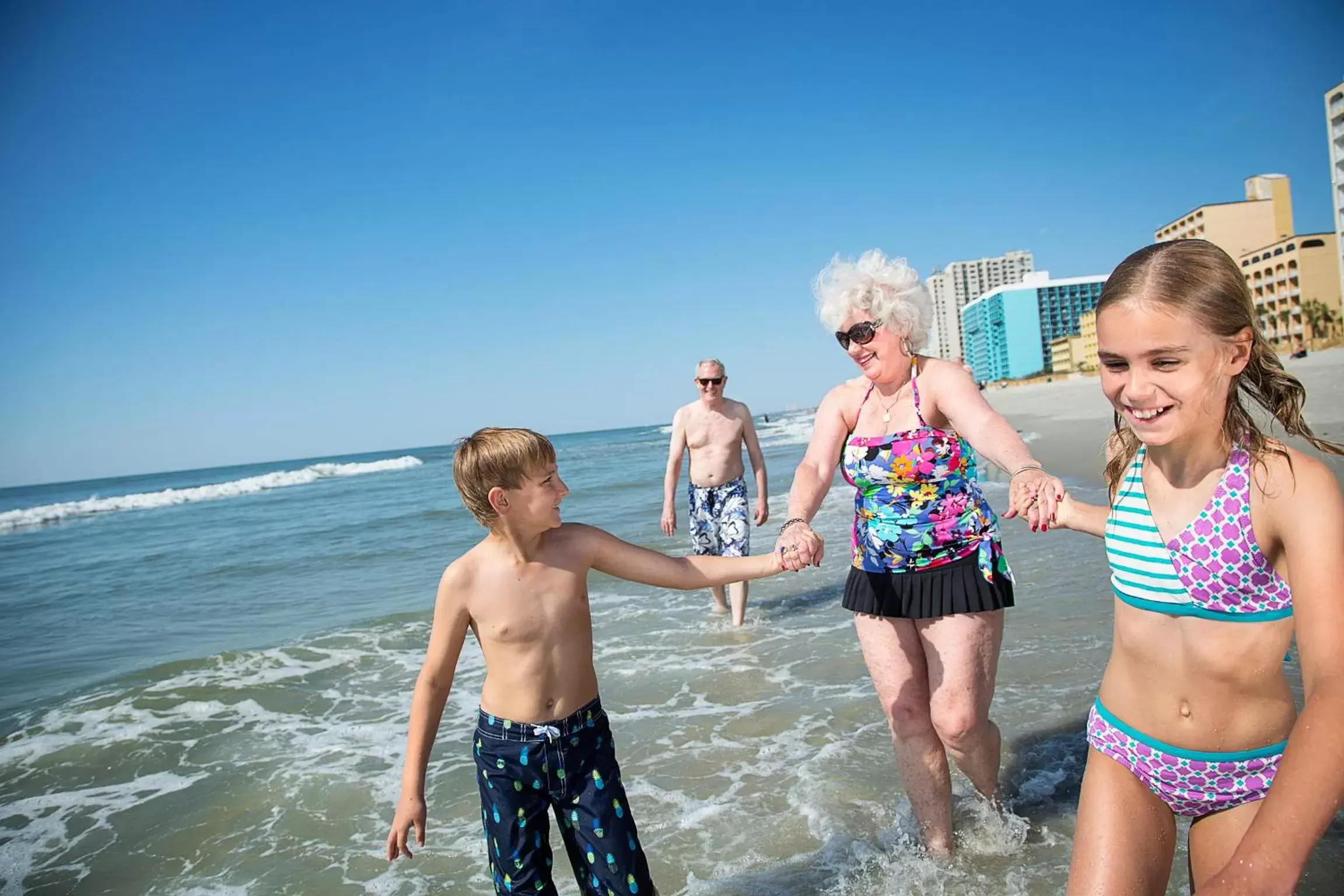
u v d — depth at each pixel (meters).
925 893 2.88
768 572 2.72
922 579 2.96
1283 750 1.73
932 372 2.97
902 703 3.06
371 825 3.95
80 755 5.01
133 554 17.19
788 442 35.53
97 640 8.61
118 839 3.96
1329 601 1.46
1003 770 3.73
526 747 2.56
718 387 7.10
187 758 4.90
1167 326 1.62
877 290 2.95
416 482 38.38
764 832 3.47
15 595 12.26
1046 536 8.88
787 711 4.87
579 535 2.75
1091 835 1.91
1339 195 74.75
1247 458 1.66
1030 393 66.62
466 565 2.67
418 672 6.39
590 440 120.75
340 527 18.80
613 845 2.57
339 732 5.21
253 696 5.96
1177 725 1.80
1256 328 1.63
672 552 10.83
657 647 6.48
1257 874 1.25
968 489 2.96
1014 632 5.67
